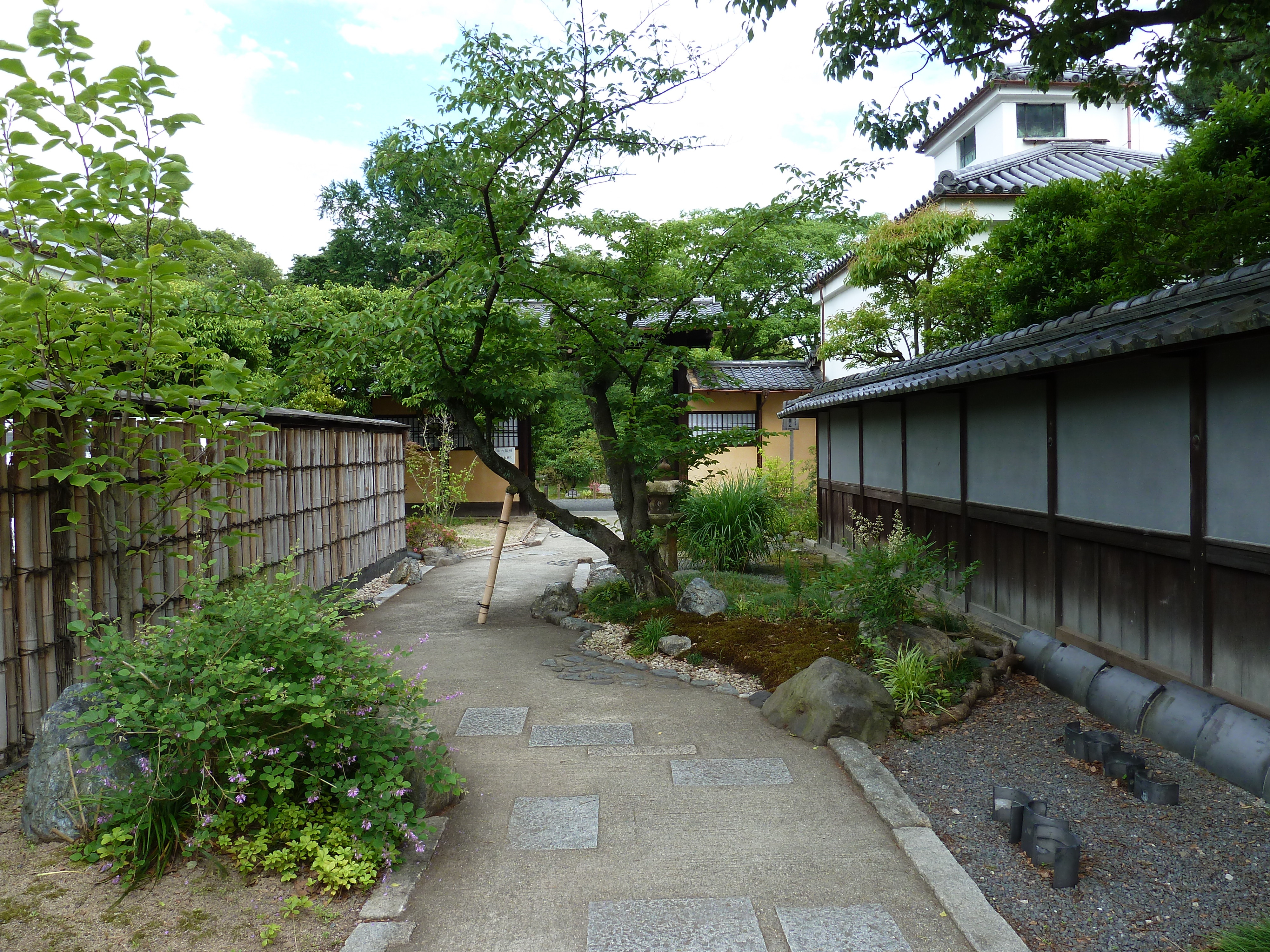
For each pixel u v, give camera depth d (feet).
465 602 29.01
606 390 26.40
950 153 76.18
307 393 47.26
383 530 35.50
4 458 12.62
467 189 20.85
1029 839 10.40
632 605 24.49
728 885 9.91
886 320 44.60
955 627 20.92
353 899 9.64
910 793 12.30
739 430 25.17
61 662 13.91
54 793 10.52
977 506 22.82
